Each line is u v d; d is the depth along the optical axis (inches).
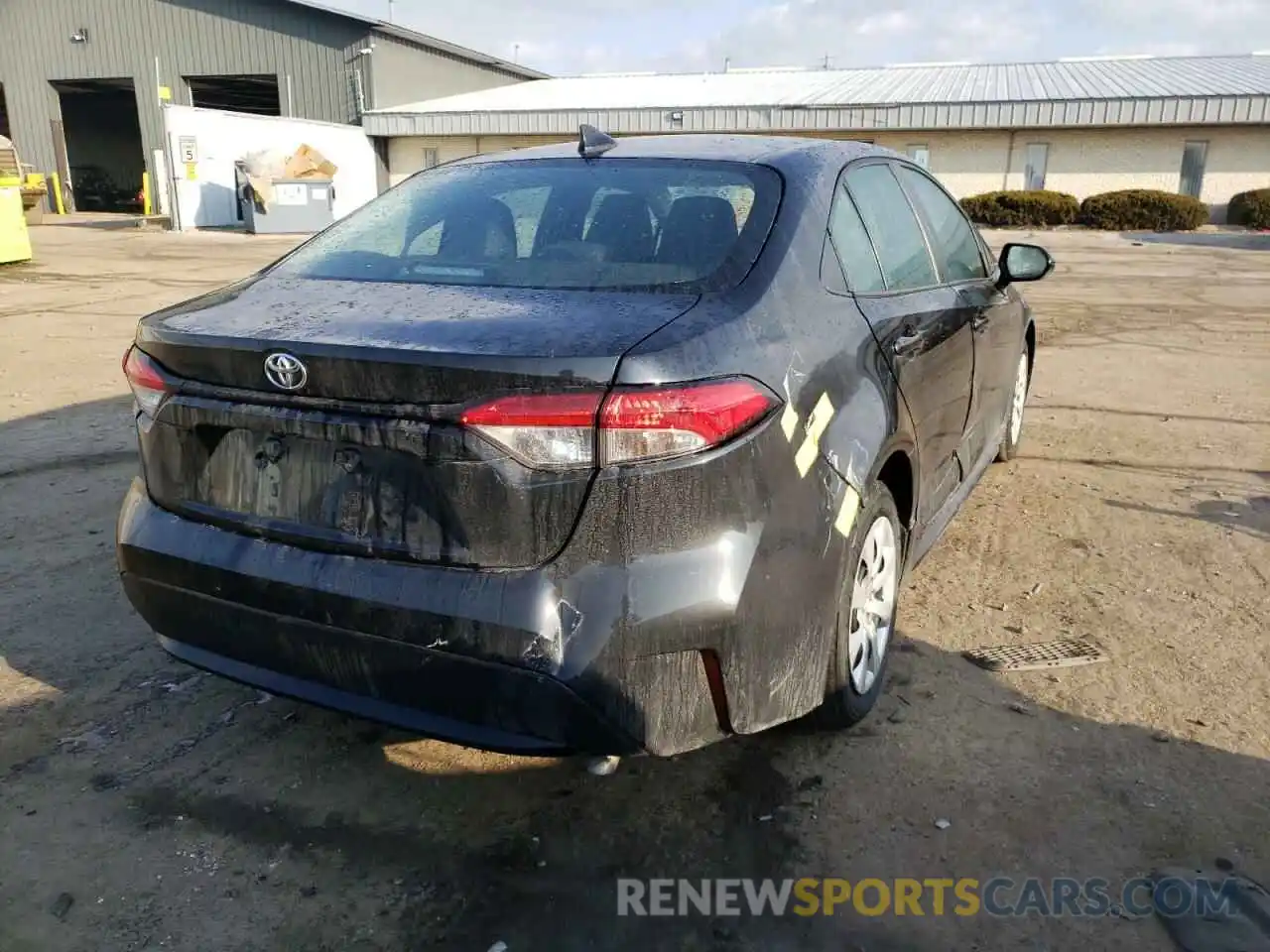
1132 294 534.0
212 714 127.4
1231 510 196.2
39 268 674.2
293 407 92.9
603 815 107.6
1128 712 125.0
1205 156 1141.7
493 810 108.7
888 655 135.5
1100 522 190.2
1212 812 105.9
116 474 219.8
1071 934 90.3
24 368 335.6
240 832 105.2
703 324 92.2
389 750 120.1
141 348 104.8
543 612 84.7
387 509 90.6
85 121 1724.9
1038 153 1184.2
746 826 105.3
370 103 1370.6
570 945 90.0
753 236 108.4
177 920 92.9
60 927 92.0
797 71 1553.9
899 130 1201.4
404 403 87.5
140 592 106.2
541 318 92.4
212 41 1396.4
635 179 122.0
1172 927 90.7
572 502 84.2
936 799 108.7
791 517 94.7
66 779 113.5
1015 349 198.1
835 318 110.0
